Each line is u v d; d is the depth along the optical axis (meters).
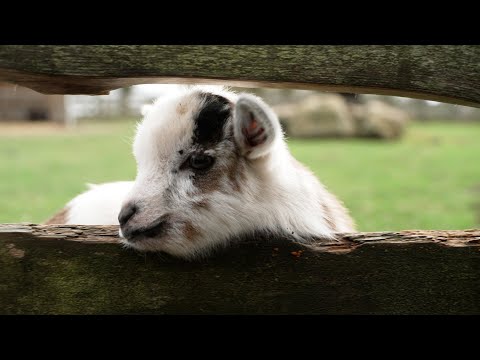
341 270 0.48
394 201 1.43
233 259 0.49
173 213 0.50
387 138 3.39
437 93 0.46
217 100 0.52
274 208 0.53
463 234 0.48
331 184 1.71
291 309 0.48
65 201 1.38
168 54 0.45
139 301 0.48
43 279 0.47
